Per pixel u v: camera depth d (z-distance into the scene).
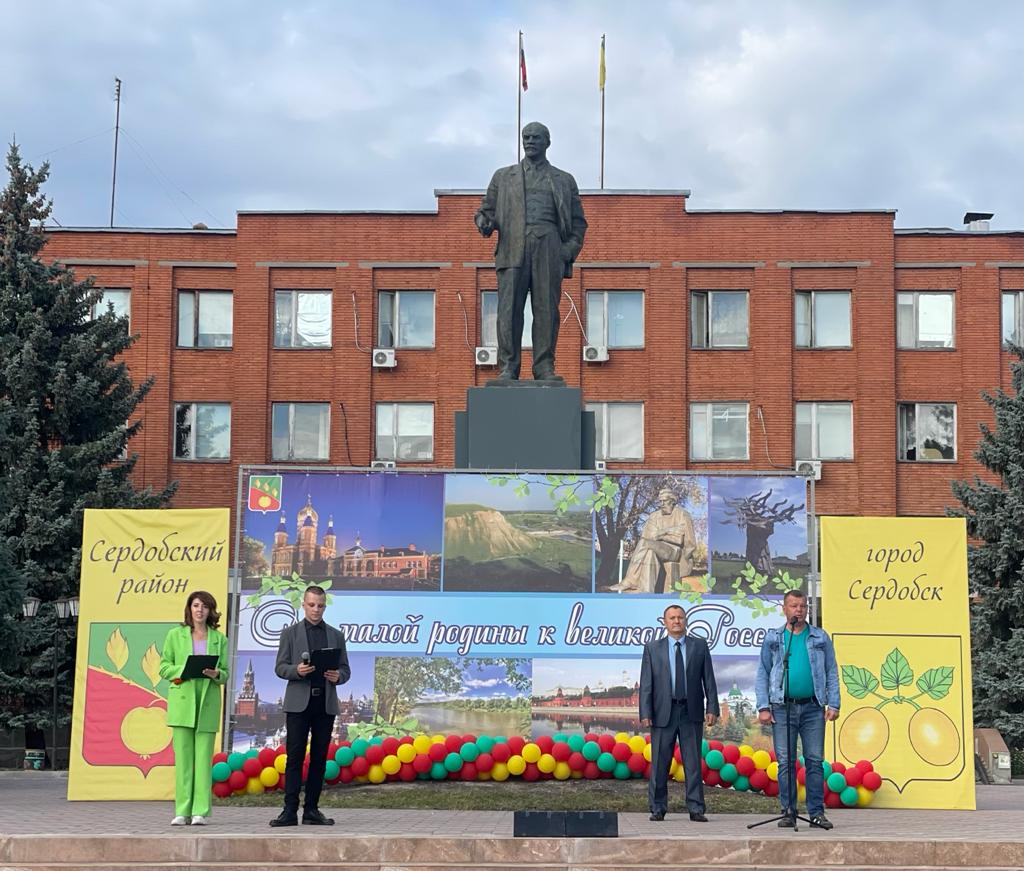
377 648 17.30
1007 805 17.55
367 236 43.16
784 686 13.36
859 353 42.47
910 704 16.12
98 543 16.73
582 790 15.77
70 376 33.91
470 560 17.52
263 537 17.44
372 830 12.48
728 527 17.62
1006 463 32.88
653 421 42.34
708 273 42.84
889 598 16.28
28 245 34.97
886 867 11.12
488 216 19.97
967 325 42.81
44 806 15.82
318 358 43.00
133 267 43.44
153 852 11.23
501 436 18.83
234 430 42.75
